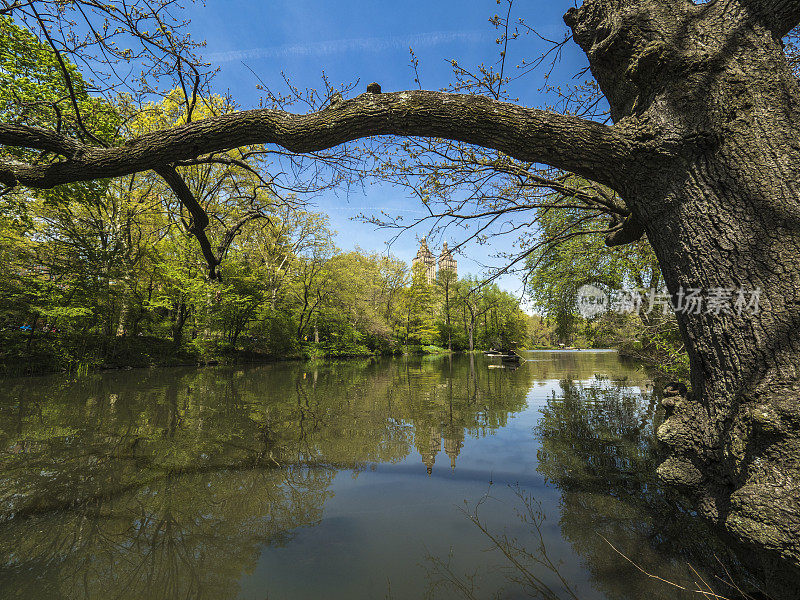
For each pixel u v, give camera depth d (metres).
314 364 20.81
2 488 3.43
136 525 2.78
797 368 1.33
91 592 1.99
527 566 2.18
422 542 2.49
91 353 13.14
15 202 9.70
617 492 3.27
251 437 5.15
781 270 1.40
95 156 2.31
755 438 1.38
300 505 3.10
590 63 2.21
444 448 4.62
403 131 1.98
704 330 1.62
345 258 28.20
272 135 2.09
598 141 1.73
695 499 1.72
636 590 1.94
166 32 2.72
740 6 1.70
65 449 4.56
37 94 8.41
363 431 5.46
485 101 1.85
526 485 3.46
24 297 11.03
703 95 1.61
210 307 18.28
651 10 1.86
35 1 2.40
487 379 12.44
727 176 1.53
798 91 1.57
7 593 2.00
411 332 40.25
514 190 3.45
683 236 1.65
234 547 2.45
